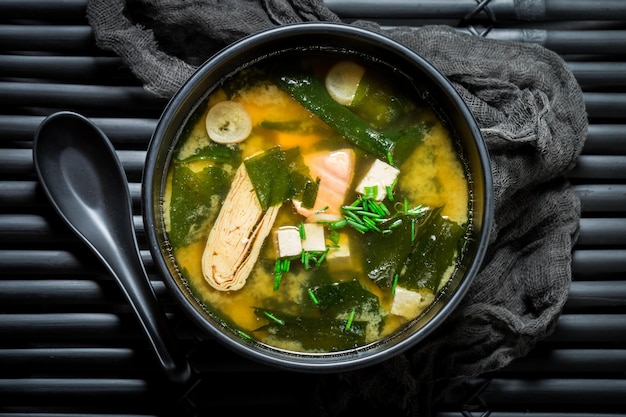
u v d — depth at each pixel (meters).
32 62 0.50
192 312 0.41
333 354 0.43
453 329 0.50
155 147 0.41
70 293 0.51
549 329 0.50
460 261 0.43
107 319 0.51
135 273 0.48
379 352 0.42
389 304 0.43
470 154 0.42
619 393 0.51
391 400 0.50
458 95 0.42
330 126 0.43
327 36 0.42
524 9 0.51
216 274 0.43
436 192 0.43
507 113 0.49
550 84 0.49
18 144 0.51
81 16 0.51
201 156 0.43
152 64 0.48
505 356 0.49
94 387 0.51
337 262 0.43
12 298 0.50
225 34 0.48
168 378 0.51
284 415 0.52
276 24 0.49
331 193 0.43
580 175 0.51
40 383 0.51
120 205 0.49
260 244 0.43
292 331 0.43
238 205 0.43
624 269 0.51
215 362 0.51
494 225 0.49
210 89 0.43
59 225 0.50
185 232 0.43
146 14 0.49
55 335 0.51
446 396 0.52
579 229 0.50
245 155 0.43
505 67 0.48
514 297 0.50
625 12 0.51
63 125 0.48
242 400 0.51
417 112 0.43
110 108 0.51
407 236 0.43
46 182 0.49
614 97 0.51
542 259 0.49
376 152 0.43
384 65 0.43
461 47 0.49
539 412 0.52
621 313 0.52
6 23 0.51
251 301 0.43
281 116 0.43
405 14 0.51
